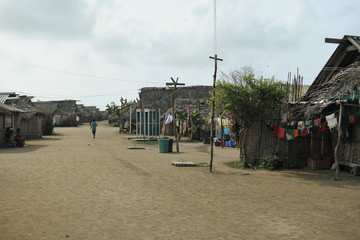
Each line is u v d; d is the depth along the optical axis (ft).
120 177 34.37
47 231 17.42
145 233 17.42
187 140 92.07
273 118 43.04
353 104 36.60
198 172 39.14
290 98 47.80
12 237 16.37
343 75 35.42
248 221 19.89
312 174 38.50
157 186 30.22
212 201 24.79
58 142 82.07
